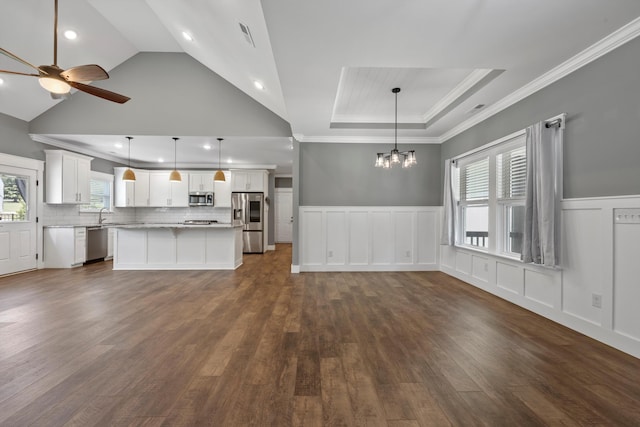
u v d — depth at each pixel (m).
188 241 6.07
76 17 4.23
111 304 3.69
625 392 1.89
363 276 5.37
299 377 2.08
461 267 5.07
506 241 4.04
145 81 5.62
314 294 4.18
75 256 6.09
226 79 5.40
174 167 8.84
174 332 2.84
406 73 3.65
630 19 2.23
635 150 2.34
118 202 7.95
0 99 4.89
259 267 6.32
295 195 5.68
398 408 1.75
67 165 6.09
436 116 4.78
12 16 3.86
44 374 2.10
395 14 2.17
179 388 1.94
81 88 2.86
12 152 5.31
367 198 5.84
